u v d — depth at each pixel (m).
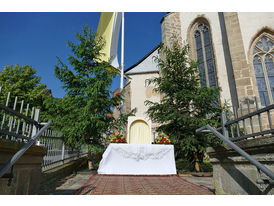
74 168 7.09
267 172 1.69
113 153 6.11
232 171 2.51
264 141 1.84
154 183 4.61
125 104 15.06
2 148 1.79
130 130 7.44
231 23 11.06
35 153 2.59
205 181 5.12
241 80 10.06
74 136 6.73
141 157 6.14
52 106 7.28
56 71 7.14
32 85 15.84
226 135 2.73
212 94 7.20
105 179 5.09
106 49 14.28
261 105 9.53
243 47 10.45
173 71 7.80
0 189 1.84
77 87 7.61
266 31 10.59
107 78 7.49
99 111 7.52
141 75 15.88
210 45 12.53
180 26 13.98
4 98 13.34
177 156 7.93
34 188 2.60
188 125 7.14
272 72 10.23
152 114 7.87
